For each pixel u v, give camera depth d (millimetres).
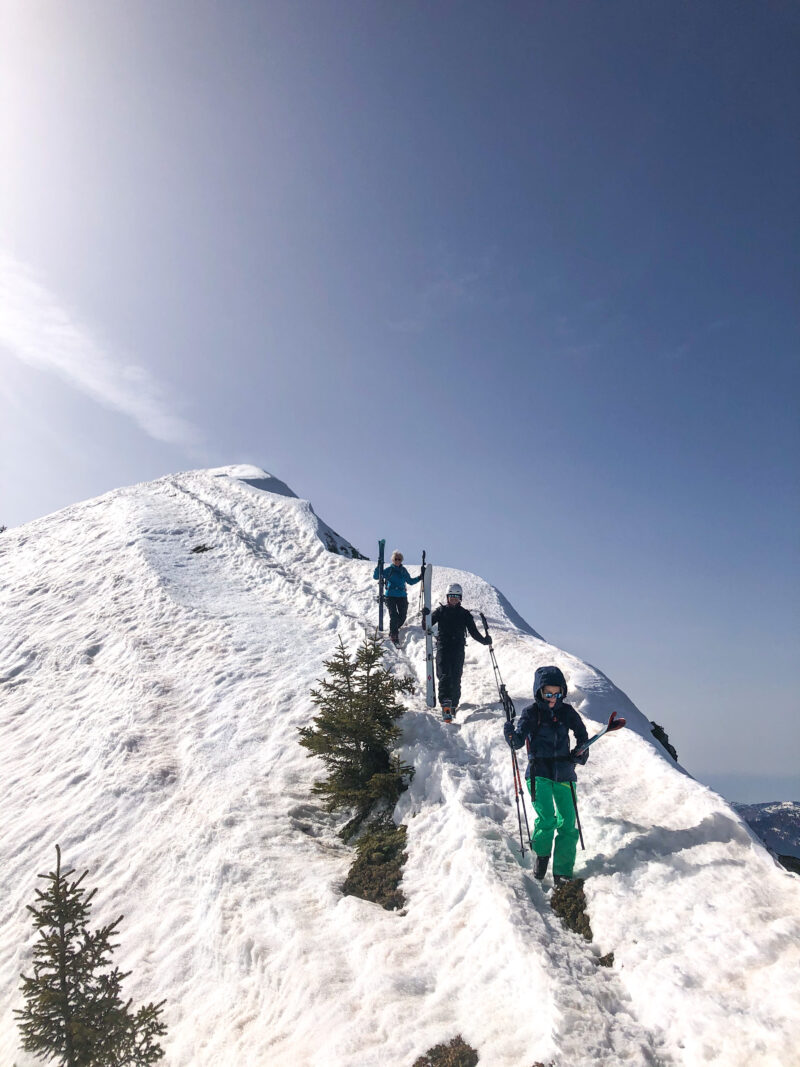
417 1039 4777
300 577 20516
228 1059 5598
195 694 13047
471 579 19562
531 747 6441
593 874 6070
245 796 9477
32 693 15070
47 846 9883
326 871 7719
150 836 9406
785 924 4793
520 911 5629
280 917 6957
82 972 5594
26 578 22609
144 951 7480
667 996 4496
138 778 10672
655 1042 4254
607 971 4992
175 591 18406
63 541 25797
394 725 9367
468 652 13570
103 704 13461
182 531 24656
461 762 8742
